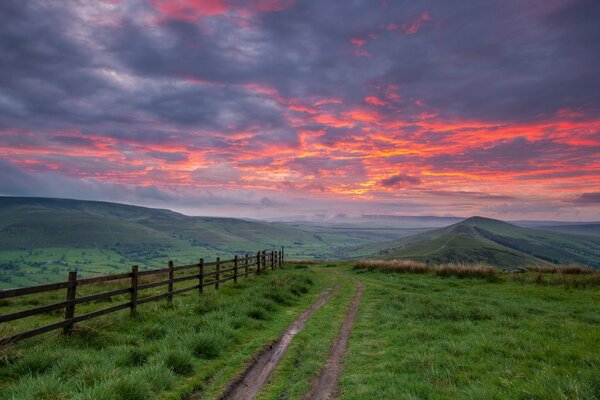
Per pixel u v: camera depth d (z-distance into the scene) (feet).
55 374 20.94
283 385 22.43
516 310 41.39
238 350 28.71
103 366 21.95
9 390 19.07
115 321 32.37
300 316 42.34
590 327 32.83
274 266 102.99
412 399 18.56
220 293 51.16
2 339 22.98
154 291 53.47
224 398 20.63
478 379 20.83
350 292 61.46
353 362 26.58
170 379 21.29
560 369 21.45
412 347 28.76
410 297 50.80
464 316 38.75
